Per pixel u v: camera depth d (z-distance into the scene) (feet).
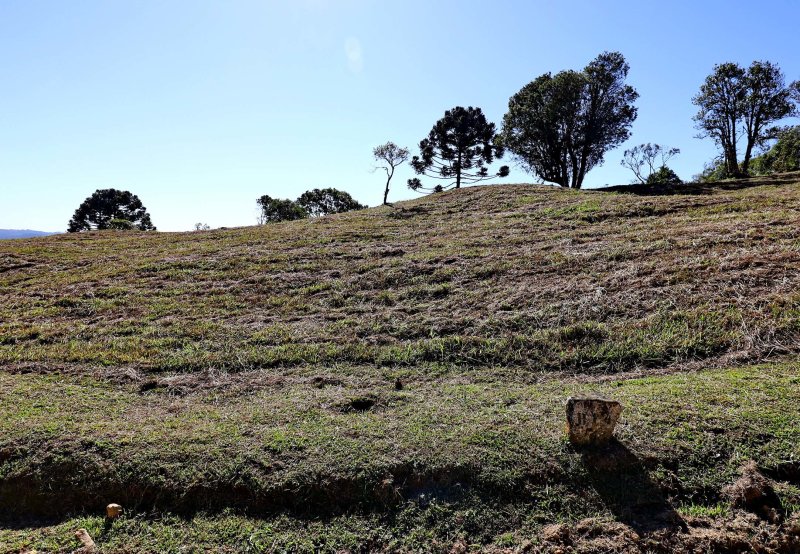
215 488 11.31
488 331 21.07
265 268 34.65
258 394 16.57
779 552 9.19
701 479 10.77
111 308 27.76
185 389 17.16
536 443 12.03
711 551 9.25
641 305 21.43
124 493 11.48
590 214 42.37
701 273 23.36
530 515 10.37
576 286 24.48
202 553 9.91
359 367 18.94
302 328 23.25
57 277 36.27
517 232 39.19
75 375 18.65
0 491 11.73
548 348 19.17
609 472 11.10
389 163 92.38
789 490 10.30
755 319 18.58
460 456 11.70
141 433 13.28
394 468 11.46
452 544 9.84
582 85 87.15
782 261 23.02
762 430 11.80
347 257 36.06
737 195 45.57
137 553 10.02
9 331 24.22
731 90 97.45
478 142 113.19
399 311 24.66
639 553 9.30
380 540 10.03
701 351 17.57
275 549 9.91
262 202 143.13
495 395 15.46
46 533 10.71
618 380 16.40
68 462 12.09
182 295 29.78
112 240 55.36
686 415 12.71
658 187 69.51
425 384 17.08
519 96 94.63
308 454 12.09
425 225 48.62
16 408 15.03
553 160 95.61
